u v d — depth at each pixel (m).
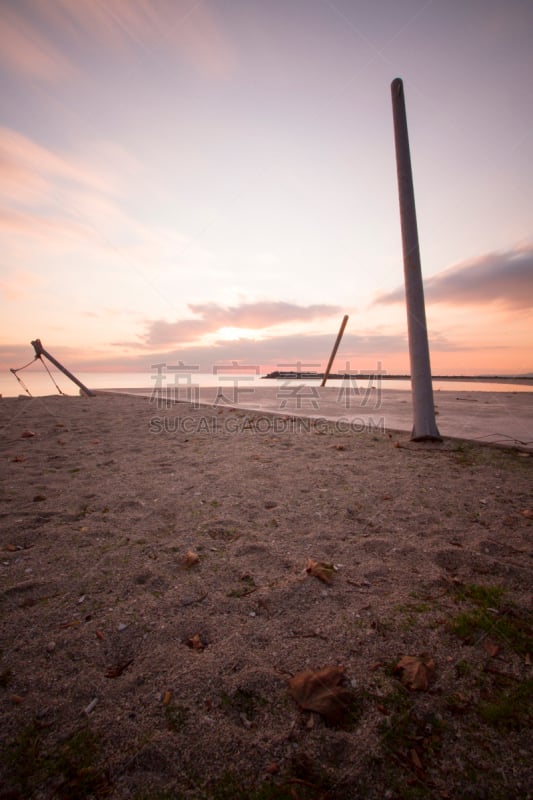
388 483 2.89
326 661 1.22
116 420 5.99
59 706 1.06
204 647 1.28
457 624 1.37
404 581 1.65
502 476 3.02
